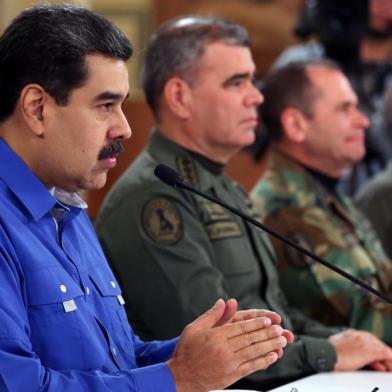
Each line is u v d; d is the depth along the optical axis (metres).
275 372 9.13
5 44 6.66
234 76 9.84
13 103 6.66
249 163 15.58
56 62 6.58
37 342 6.51
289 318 10.12
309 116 11.51
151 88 10.00
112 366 7.01
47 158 6.71
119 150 6.86
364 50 15.75
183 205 9.28
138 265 9.05
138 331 9.09
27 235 6.62
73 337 6.62
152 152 9.80
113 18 19.80
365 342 9.48
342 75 11.71
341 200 11.75
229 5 18.75
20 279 6.48
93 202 14.88
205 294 8.90
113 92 6.70
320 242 11.01
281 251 11.00
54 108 6.63
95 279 7.23
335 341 9.48
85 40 6.63
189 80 9.83
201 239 9.24
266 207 11.18
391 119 14.32
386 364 9.42
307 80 11.55
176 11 19.39
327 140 11.48
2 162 6.72
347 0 15.75
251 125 9.94
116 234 9.19
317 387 8.38
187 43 9.84
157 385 6.48
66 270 6.85
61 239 6.97
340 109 11.52
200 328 6.74
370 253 11.48
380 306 11.00
